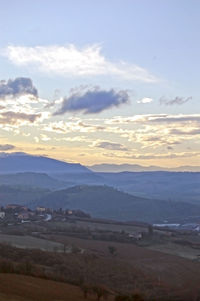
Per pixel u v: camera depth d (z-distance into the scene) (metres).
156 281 98.12
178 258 129.50
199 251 149.25
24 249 108.19
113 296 71.12
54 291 63.47
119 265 109.00
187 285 95.62
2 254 95.88
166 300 78.00
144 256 129.62
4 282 62.28
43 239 140.75
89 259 109.31
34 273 75.25
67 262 100.25
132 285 91.00
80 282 75.06
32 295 57.78
